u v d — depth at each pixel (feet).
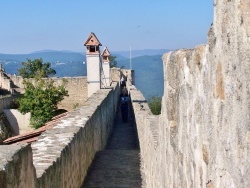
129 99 76.54
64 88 104.94
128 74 137.69
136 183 28.30
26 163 12.27
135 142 49.80
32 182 13.01
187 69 11.63
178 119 13.21
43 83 101.86
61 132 25.41
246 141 6.96
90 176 30.19
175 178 13.75
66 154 21.13
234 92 7.51
